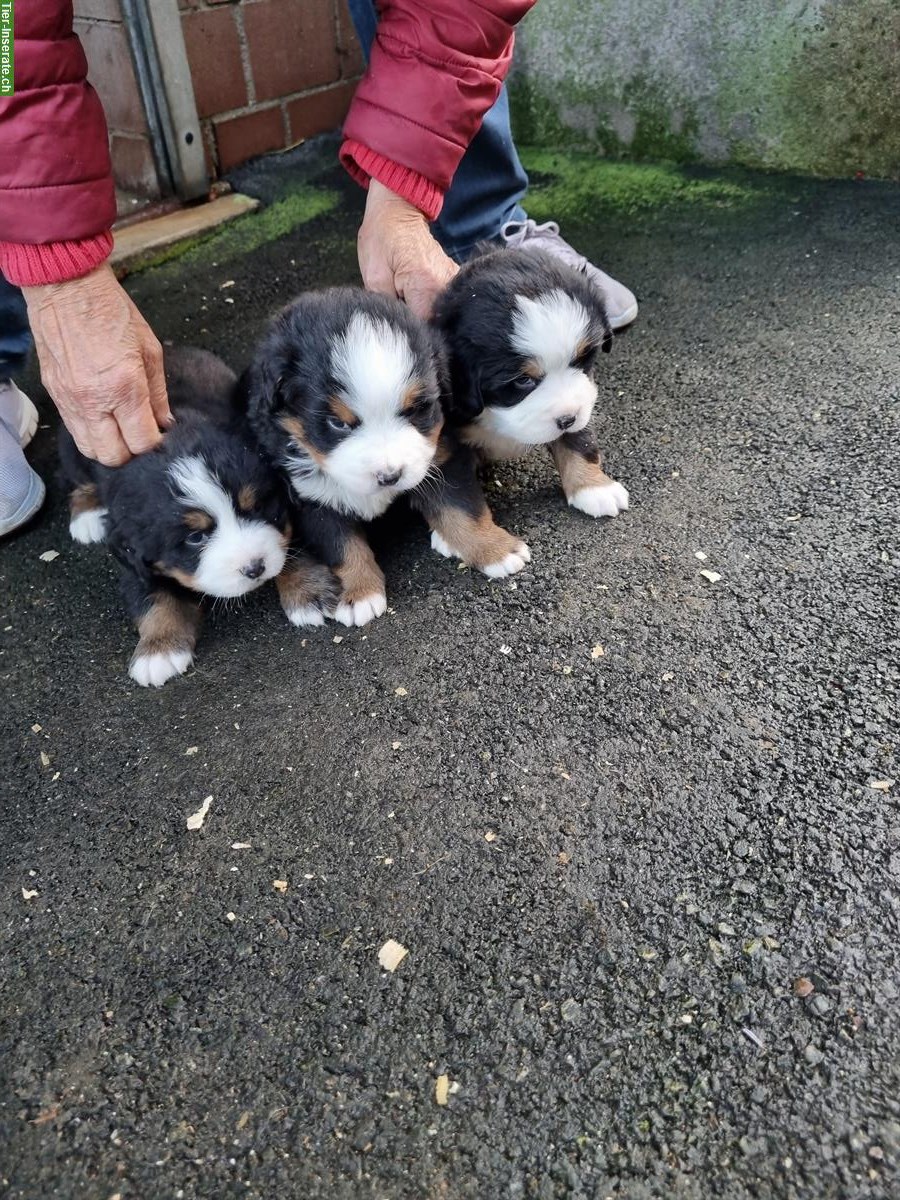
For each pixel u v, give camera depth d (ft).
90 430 2.29
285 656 2.43
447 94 2.50
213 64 4.58
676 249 3.97
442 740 2.13
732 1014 1.59
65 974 1.79
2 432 2.89
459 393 2.49
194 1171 1.50
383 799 2.02
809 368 3.16
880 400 2.95
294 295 3.99
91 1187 1.49
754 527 2.57
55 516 3.02
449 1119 1.52
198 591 2.45
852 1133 1.44
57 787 2.15
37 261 2.11
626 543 2.59
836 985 1.61
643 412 3.07
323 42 4.97
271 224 4.55
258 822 2.01
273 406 2.35
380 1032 1.64
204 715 2.29
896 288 3.51
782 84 4.21
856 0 3.86
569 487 2.73
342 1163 1.49
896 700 2.07
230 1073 1.61
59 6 2.00
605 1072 1.55
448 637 2.40
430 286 2.62
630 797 1.95
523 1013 1.63
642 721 2.10
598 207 4.37
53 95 2.02
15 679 2.47
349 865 1.90
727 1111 1.48
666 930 1.72
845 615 2.28
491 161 3.38
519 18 2.56
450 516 2.56
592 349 2.49
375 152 2.57
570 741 2.08
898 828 1.83
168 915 1.86
